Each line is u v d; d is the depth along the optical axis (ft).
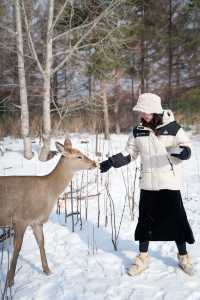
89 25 37.19
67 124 50.11
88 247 17.61
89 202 24.11
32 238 18.93
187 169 33.01
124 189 26.81
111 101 58.59
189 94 59.36
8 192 14.70
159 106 14.26
